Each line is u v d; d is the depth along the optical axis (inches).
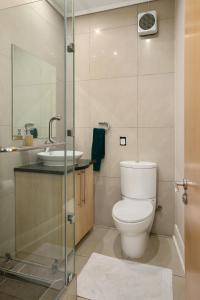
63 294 54.2
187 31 41.8
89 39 102.3
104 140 100.3
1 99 65.7
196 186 35.4
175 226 88.7
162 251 81.0
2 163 66.9
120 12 97.0
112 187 101.4
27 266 66.4
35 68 78.2
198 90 33.6
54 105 79.9
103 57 100.5
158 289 61.3
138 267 71.0
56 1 76.9
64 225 67.5
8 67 67.6
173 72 90.8
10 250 69.7
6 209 68.7
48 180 70.4
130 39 96.0
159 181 94.3
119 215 72.6
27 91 75.1
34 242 70.7
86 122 104.7
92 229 100.6
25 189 72.2
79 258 76.7
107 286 62.8
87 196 91.4
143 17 90.7
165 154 93.3
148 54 93.8
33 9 76.6
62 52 76.0
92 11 100.2
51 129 80.6
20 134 72.7
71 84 72.6
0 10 63.8
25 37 73.3
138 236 73.7
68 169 69.8
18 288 57.7
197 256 35.0
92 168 97.4
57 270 62.9
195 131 35.9
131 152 98.0
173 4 89.7
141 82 95.3
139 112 96.2
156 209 94.3
